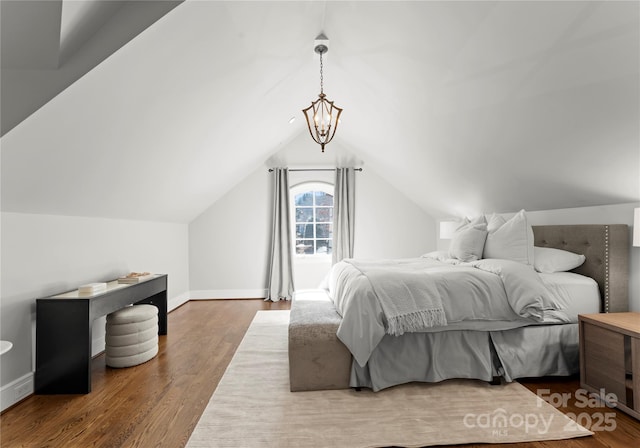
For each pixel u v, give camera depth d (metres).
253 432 1.94
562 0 1.56
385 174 5.84
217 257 5.80
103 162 2.47
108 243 3.49
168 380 2.63
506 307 2.54
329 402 2.28
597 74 1.82
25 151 1.87
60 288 2.77
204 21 1.89
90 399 2.33
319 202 6.12
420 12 2.17
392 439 1.87
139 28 1.65
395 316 2.39
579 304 2.68
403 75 2.95
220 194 5.65
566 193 3.10
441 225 4.78
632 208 2.71
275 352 3.23
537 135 2.59
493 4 1.79
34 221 2.51
